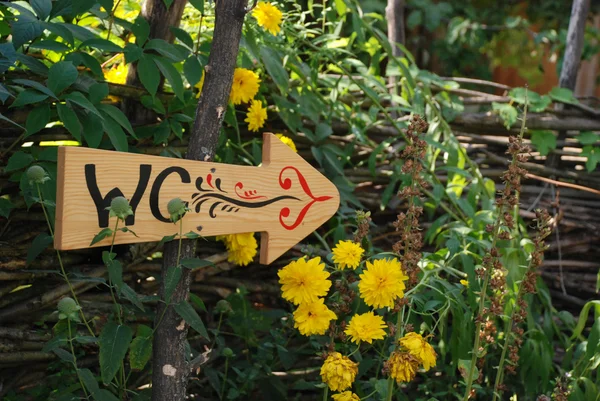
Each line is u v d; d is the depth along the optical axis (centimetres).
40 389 192
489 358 230
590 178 266
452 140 250
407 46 553
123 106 203
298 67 241
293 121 233
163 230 151
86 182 139
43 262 192
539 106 261
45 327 195
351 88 262
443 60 540
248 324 216
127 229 144
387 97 254
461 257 216
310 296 173
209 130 161
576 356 231
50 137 190
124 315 186
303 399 228
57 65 163
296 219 174
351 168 257
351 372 169
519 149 172
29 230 190
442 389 227
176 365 161
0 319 187
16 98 159
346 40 252
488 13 536
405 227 176
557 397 192
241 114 231
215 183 158
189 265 154
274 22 210
